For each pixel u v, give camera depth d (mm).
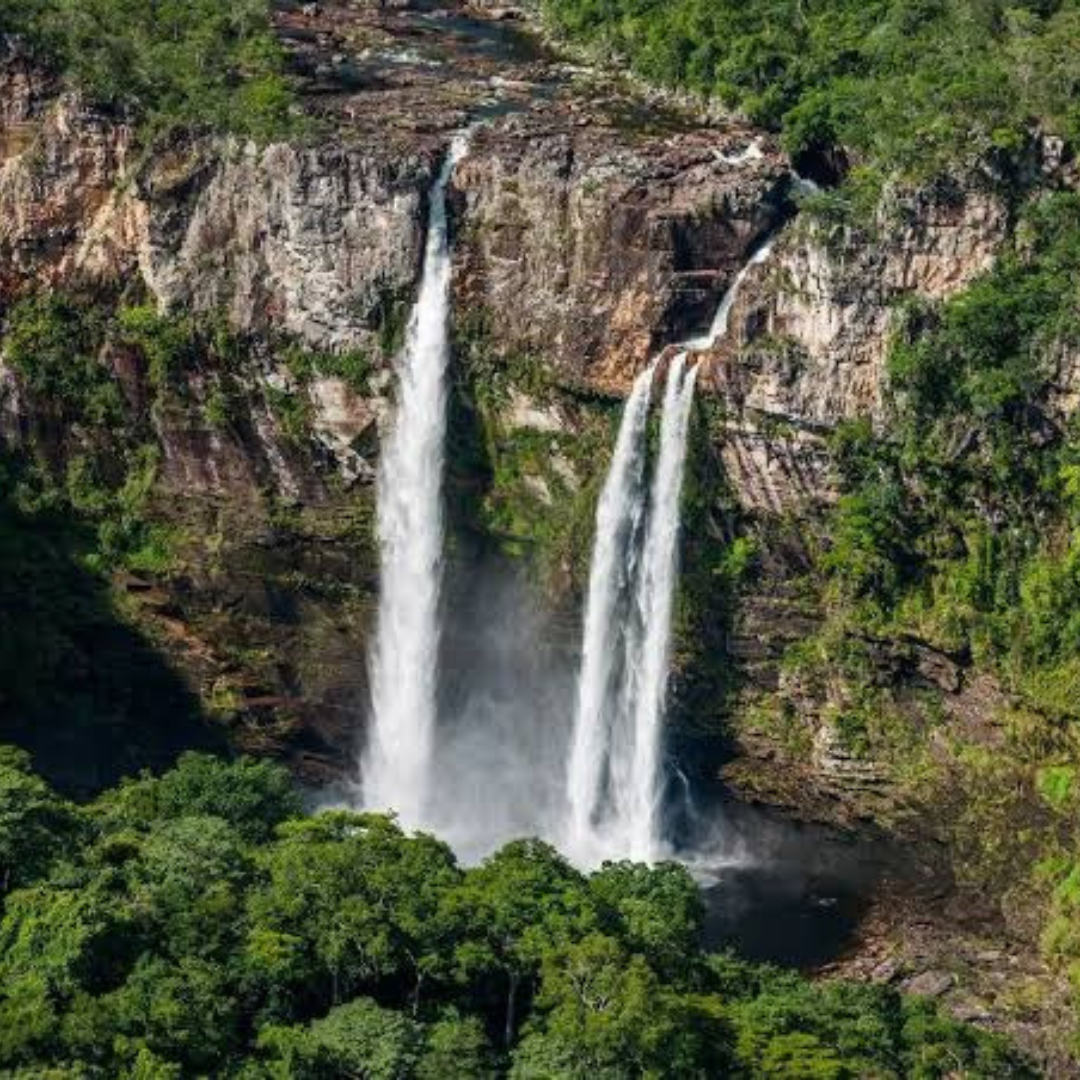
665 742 146500
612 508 143000
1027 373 135875
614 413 142625
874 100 144625
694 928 109062
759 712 144750
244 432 147250
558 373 142625
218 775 116750
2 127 147000
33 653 146875
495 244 142375
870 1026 103312
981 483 138250
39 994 92125
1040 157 137625
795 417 139000
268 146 142375
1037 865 132625
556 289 141875
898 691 141875
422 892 100438
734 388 139125
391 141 144625
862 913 134625
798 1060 97312
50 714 146750
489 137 146625
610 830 145125
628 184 140125
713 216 139625
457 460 145875
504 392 144250
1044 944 127250
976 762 138500
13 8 147125
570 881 105688
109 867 100188
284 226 143125
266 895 99500
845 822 142250
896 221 135875
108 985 94562
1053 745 136375
